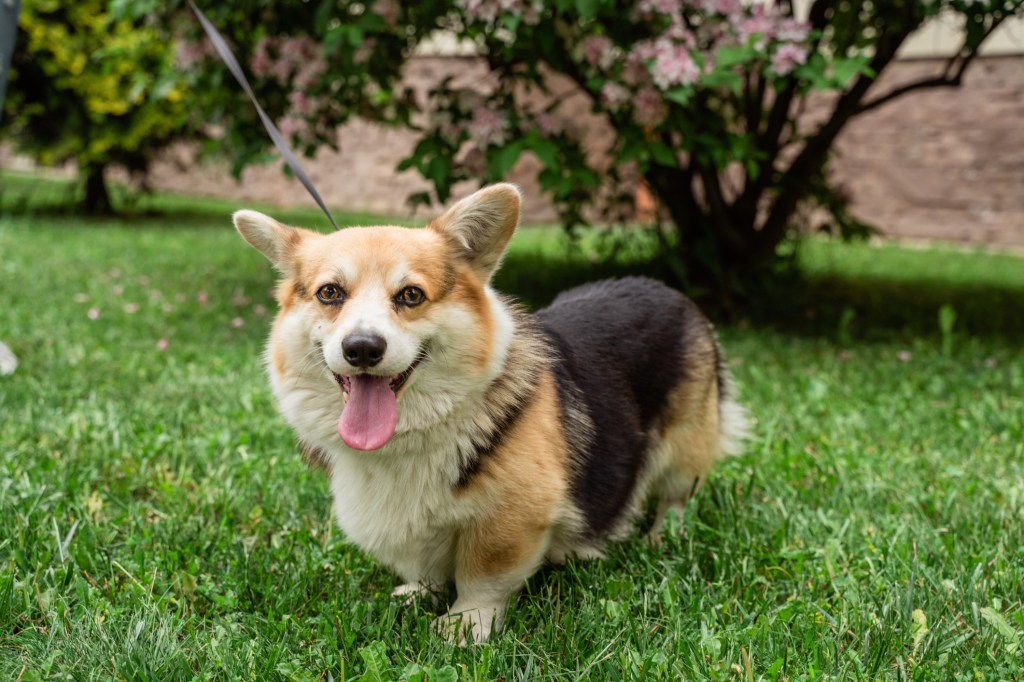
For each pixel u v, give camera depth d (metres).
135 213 12.95
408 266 2.20
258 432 3.71
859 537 2.81
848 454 3.60
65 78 10.49
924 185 12.81
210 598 2.46
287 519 2.99
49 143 11.15
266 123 3.23
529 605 2.44
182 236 10.42
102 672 2.08
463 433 2.22
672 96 4.88
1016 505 3.01
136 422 3.79
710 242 6.66
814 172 6.94
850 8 5.42
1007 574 2.50
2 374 4.36
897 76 12.64
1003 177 12.22
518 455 2.27
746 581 2.56
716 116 5.71
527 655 2.17
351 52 5.29
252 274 8.01
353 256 2.22
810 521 2.93
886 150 12.98
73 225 10.83
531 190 13.68
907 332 6.37
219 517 2.99
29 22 10.09
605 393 2.66
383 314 2.12
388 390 2.16
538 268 8.41
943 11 5.61
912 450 3.78
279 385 2.34
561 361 2.59
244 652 2.13
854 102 6.42
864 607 2.35
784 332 6.43
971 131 12.34
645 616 2.34
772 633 2.20
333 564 2.68
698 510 3.04
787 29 5.06
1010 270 10.07
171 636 2.19
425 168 5.52
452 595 2.58
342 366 2.07
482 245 2.37
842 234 7.72
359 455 2.28
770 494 3.19
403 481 2.26
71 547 2.61
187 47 6.00
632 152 5.25
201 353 5.14
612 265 7.81
